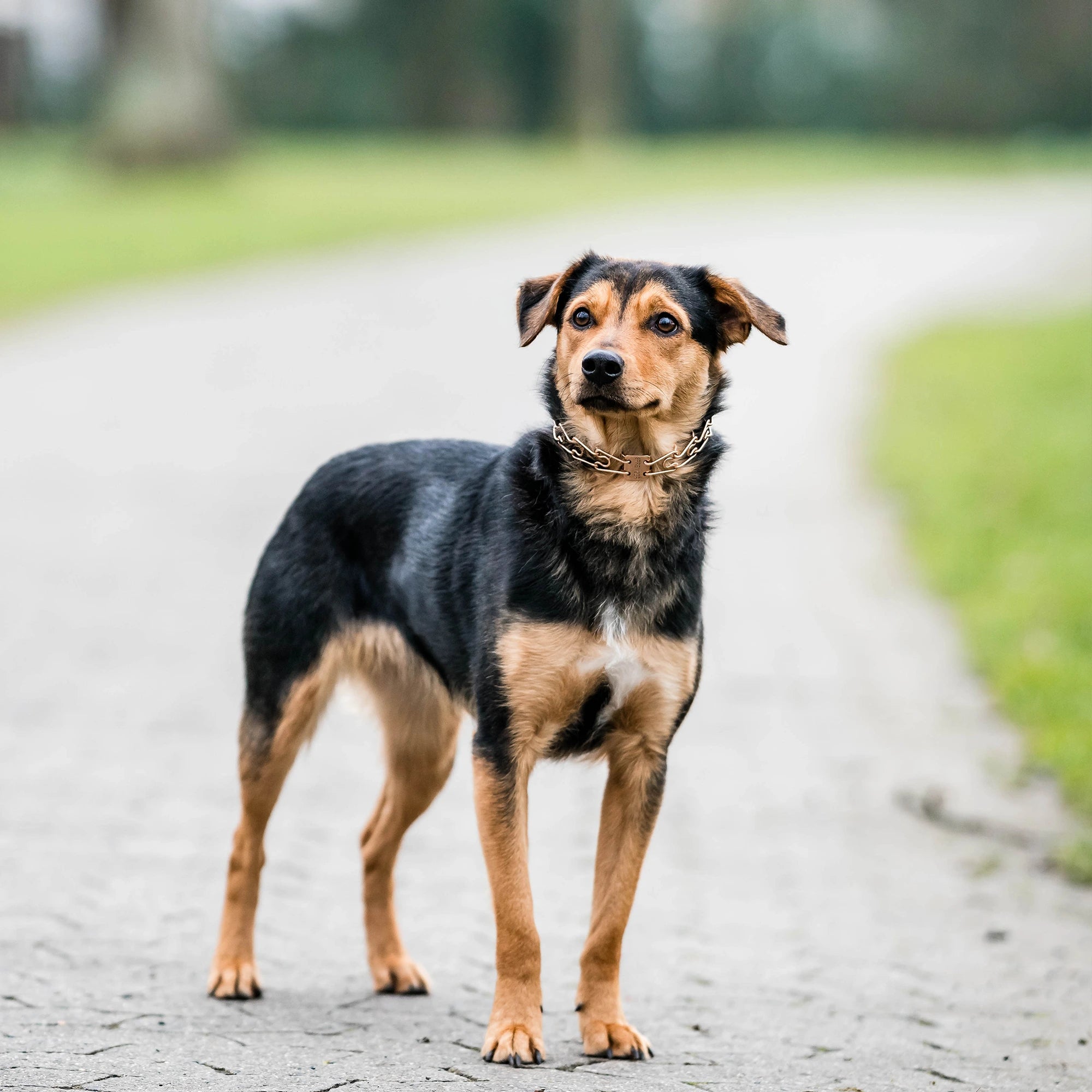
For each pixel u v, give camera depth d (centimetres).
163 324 2858
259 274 3444
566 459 633
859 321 3139
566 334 667
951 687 1181
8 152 6247
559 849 869
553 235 4144
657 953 723
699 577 646
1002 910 785
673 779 986
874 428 2166
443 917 770
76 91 8206
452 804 951
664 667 625
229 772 974
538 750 630
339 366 2531
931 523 1652
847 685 1183
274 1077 542
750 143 8588
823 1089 550
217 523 1617
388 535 699
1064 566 1442
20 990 634
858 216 4903
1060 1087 559
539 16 8919
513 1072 562
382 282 3375
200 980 668
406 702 703
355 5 8900
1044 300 3403
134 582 1412
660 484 636
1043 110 9262
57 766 970
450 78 9156
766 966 706
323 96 8969
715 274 681
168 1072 543
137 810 898
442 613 662
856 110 9438
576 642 613
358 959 716
